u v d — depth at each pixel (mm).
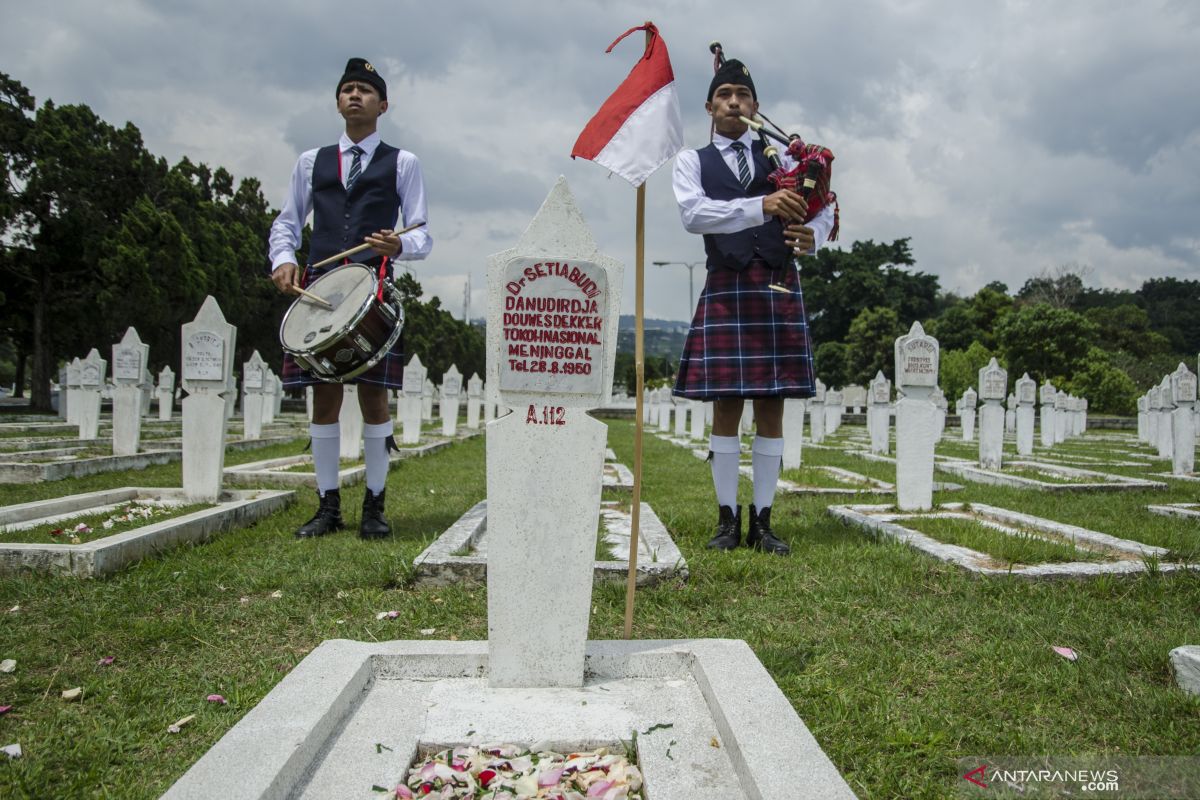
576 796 1915
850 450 13898
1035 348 38188
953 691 2680
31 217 24578
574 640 2543
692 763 2045
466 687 2531
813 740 2020
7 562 4000
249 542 4965
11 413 24438
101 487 7805
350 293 4781
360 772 2012
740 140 4953
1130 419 33781
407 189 5477
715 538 4965
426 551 4281
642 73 3076
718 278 4941
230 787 1792
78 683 2764
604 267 2518
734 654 2605
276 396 26891
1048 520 5684
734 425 5004
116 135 25500
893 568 4238
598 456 2541
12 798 2010
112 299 23703
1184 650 2768
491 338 2527
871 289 53344
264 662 2936
